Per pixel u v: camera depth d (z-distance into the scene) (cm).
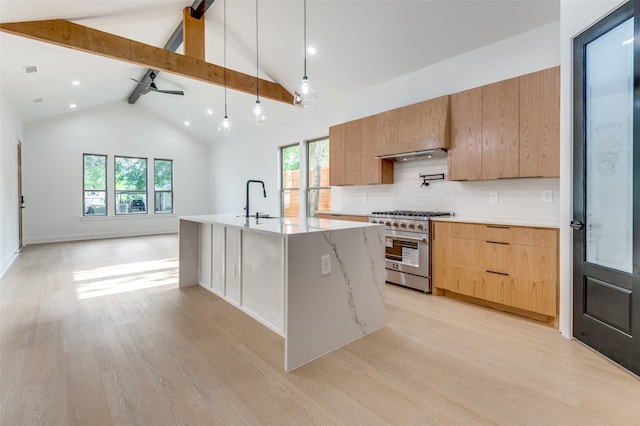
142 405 165
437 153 374
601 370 197
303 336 209
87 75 570
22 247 663
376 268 261
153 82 616
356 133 457
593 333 221
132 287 381
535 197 312
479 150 325
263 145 726
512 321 276
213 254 355
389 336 249
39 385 182
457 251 322
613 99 209
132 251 623
